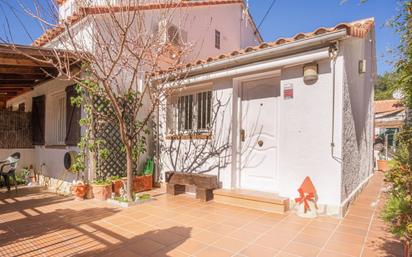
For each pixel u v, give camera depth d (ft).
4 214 15.37
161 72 21.02
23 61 17.48
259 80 18.70
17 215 15.16
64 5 20.42
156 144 23.22
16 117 28.09
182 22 27.35
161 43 19.94
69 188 21.49
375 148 41.83
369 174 28.35
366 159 25.53
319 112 14.93
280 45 15.25
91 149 19.44
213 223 13.61
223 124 19.33
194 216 14.83
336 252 10.24
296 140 15.67
